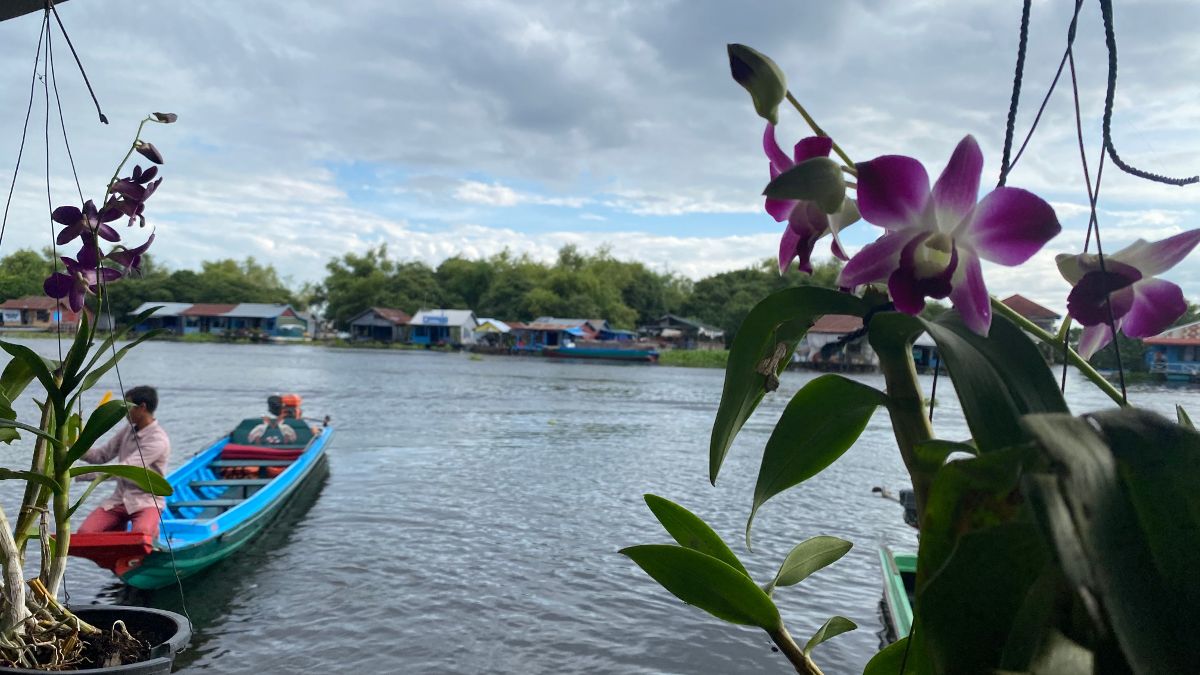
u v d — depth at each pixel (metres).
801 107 0.72
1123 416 0.52
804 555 0.87
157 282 68.56
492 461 13.86
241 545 7.86
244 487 9.10
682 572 0.78
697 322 68.25
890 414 0.73
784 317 0.76
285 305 74.69
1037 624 0.53
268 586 6.88
